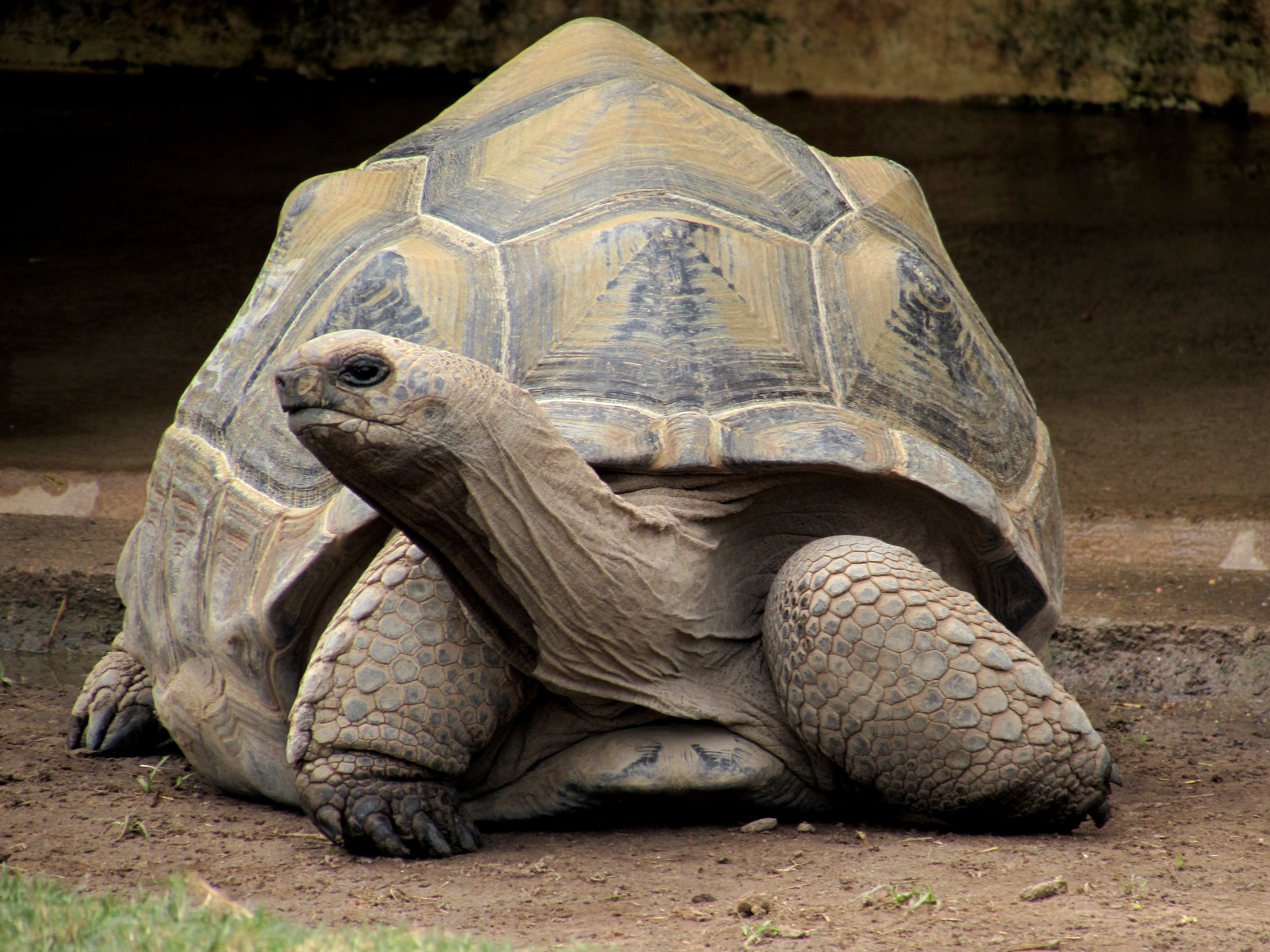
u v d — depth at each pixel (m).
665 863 9.66
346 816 9.96
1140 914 8.34
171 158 44.59
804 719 10.20
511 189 12.30
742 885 9.11
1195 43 49.78
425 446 8.97
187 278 34.22
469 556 9.58
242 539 11.26
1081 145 46.97
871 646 9.98
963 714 9.97
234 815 11.25
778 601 10.34
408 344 9.13
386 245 12.15
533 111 13.31
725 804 10.54
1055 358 29.23
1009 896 8.73
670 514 10.12
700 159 12.45
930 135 48.03
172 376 27.30
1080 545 19.45
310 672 10.10
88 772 12.58
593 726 10.50
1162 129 48.75
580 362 10.59
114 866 9.70
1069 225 38.78
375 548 10.59
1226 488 21.09
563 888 9.16
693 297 10.96
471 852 10.12
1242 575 17.77
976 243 37.25
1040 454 12.75
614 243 11.18
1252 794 11.99
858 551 10.29
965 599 10.31
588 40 14.34
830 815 10.95
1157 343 30.00
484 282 11.30
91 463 21.75
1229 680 15.68
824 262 11.88
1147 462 22.59
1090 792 10.19
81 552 18.42
